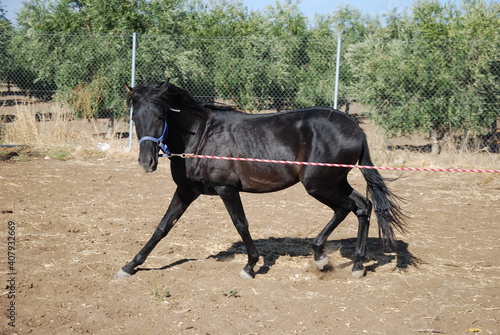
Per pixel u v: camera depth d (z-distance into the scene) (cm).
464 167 1057
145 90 458
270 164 475
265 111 1344
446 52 1123
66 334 371
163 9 1467
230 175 475
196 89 1316
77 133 1286
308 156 478
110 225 649
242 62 1300
